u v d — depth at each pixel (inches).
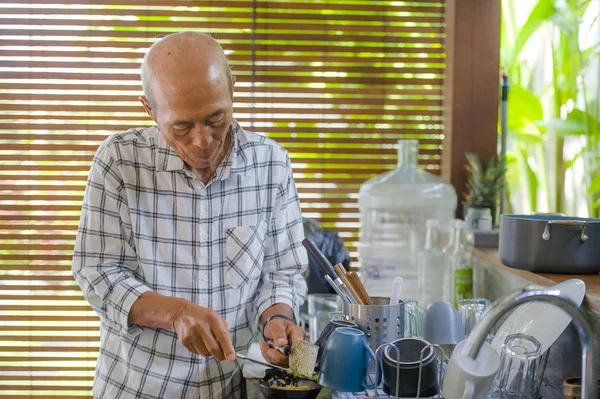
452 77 96.4
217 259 63.3
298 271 67.7
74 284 109.3
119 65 105.1
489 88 96.2
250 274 64.0
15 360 110.7
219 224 63.4
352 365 52.0
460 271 78.7
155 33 104.7
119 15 104.2
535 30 120.6
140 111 106.0
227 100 55.7
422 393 49.6
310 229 91.7
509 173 127.4
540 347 49.5
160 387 61.5
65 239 108.1
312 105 106.0
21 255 108.3
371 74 105.1
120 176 61.6
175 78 53.7
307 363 54.0
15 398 111.4
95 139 106.4
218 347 55.0
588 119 112.8
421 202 99.5
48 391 111.3
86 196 62.1
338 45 104.8
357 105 105.8
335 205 107.3
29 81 105.0
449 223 89.5
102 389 63.1
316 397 55.3
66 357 110.7
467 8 95.3
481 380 42.6
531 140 122.8
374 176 106.8
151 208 61.9
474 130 96.8
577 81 116.6
